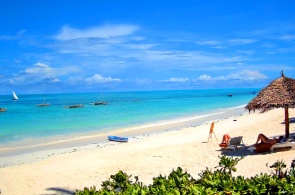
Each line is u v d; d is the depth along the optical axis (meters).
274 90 16.61
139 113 52.47
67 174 15.77
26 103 107.00
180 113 51.03
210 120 39.53
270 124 27.58
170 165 16.23
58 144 25.77
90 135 29.91
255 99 17.05
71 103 98.50
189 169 15.05
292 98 16.02
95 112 56.88
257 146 16.58
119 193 6.55
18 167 17.77
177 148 20.58
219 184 6.54
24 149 24.02
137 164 17.03
